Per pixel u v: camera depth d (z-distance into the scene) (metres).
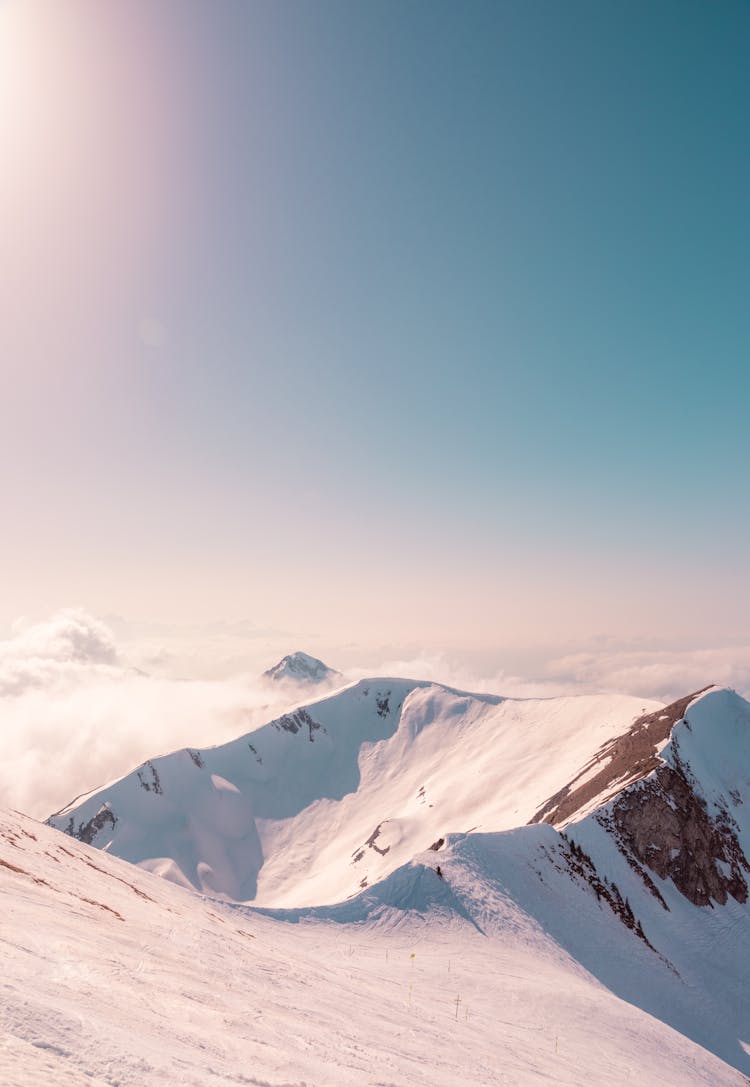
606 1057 41.34
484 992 49.59
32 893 18.31
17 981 9.59
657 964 70.44
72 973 11.82
